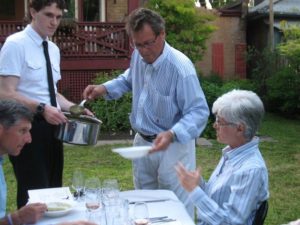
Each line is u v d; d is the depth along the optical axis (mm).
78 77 10609
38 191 2996
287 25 12883
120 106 9234
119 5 11945
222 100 2557
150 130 3330
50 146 3562
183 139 3090
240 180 2439
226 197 2512
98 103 9180
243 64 14453
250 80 13016
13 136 2506
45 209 2605
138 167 3424
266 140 8781
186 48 11297
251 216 2473
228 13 14352
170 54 3170
